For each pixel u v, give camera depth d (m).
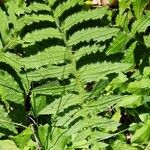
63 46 0.42
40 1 0.43
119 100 0.45
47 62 0.43
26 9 0.43
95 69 0.43
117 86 0.46
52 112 0.45
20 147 0.46
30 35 0.42
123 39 0.46
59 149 0.45
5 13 0.46
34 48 0.44
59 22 0.43
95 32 0.42
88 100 0.44
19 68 0.46
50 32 0.42
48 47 0.42
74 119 0.46
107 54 0.45
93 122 0.46
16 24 0.45
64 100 0.44
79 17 0.42
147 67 0.45
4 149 0.46
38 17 0.42
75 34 0.42
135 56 0.46
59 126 0.46
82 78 0.44
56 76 0.44
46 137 0.46
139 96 0.46
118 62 0.42
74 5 0.43
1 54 0.45
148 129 0.46
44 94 0.46
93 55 0.43
